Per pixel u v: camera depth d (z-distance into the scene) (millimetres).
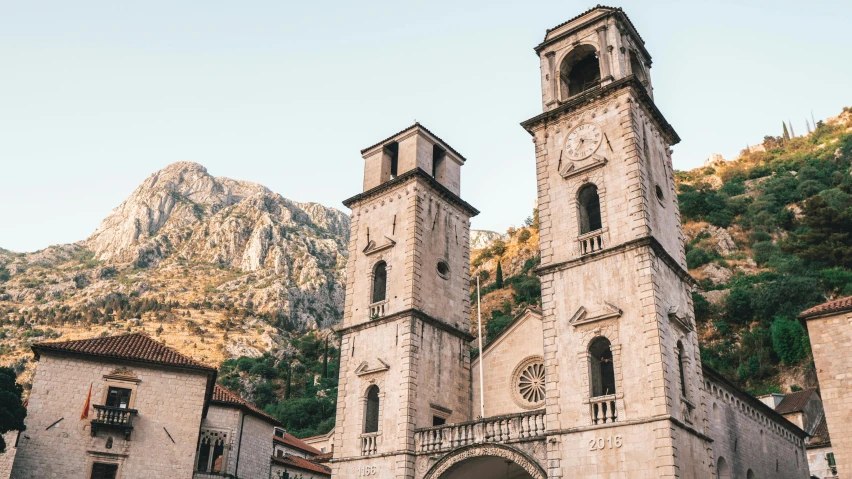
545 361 37406
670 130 43906
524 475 44031
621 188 38250
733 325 110875
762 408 49500
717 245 138750
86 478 45344
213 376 50438
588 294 37188
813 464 68625
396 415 43188
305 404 142375
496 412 46281
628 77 39781
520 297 145625
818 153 171125
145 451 47031
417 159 50875
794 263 115812
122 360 48562
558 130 42750
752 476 44500
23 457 44406
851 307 35719
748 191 161125
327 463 83312
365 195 52562
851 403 34688
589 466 33656
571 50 44406
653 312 34312
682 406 33938
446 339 47812
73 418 46375
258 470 60312
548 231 40500
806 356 94812
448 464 40094
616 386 34219
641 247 35969
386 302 47438
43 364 47062
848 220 115188
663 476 31047
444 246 50500
